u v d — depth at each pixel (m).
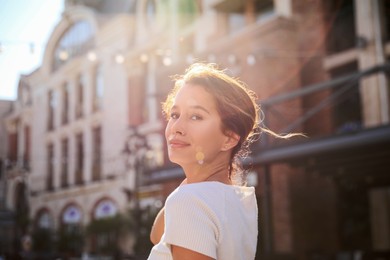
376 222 12.58
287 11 13.83
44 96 23.62
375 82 12.73
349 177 11.07
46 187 23.56
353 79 8.86
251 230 1.10
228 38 13.97
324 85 9.31
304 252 9.53
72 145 23.36
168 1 17.88
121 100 20.42
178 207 0.96
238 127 1.11
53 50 24.22
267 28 13.28
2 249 20.77
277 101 10.02
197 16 16.59
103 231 18.34
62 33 23.98
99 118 21.73
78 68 23.09
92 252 19.19
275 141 9.83
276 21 13.19
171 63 15.13
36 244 20.50
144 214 17.14
